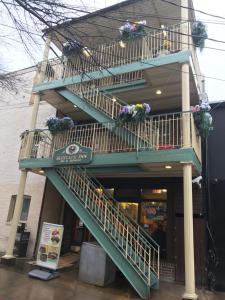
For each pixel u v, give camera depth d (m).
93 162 7.83
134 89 8.73
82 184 7.93
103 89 9.13
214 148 8.62
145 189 9.52
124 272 6.43
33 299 5.56
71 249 10.52
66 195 7.96
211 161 8.51
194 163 6.88
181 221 7.71
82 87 9.02
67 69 9.56
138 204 9.48
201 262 7.42
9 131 12.69
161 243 8.69
